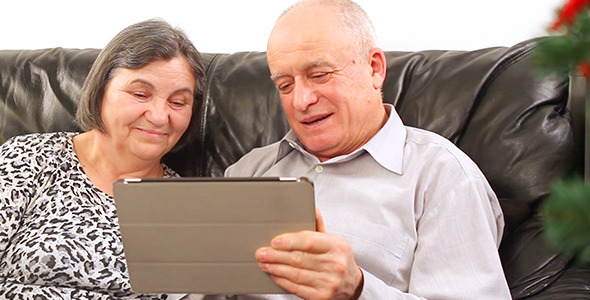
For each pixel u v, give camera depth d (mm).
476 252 1076
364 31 1222
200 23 1955
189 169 1626
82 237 1335
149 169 1522
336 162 1253
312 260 873
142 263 926
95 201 1422
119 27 2021
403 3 1773
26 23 2088
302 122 1225
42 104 1734
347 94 1194
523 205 1276
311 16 1190
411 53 1563
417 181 1176
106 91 1407
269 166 1404
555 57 245
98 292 1321
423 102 1451
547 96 1346
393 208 1171
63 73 1733
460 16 1739
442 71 1473
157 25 1415
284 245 864
